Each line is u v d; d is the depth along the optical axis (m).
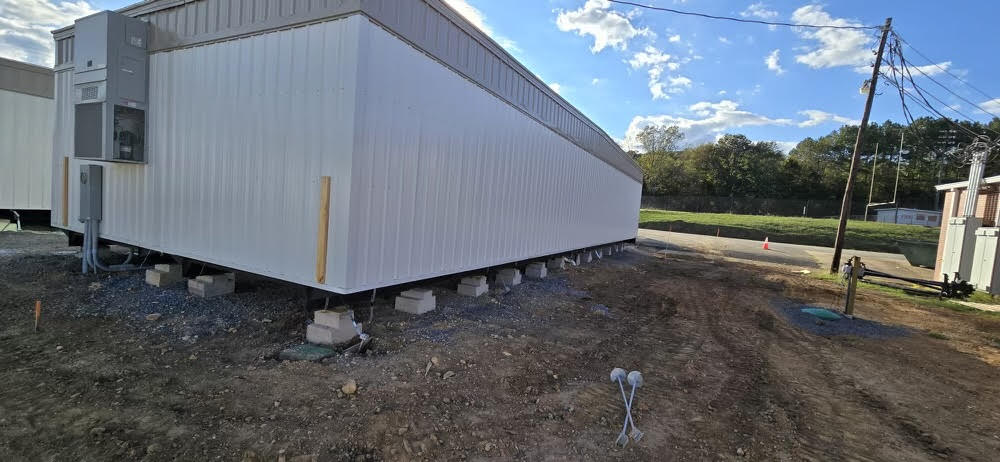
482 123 6.56
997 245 11.52
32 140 11.59
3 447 2.64
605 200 14.35
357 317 5.43
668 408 3.94
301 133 4.62
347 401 3.42
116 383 3.51
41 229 11.14
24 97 11.40
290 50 4.69
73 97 6.13
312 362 4.07
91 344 4.23
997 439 3.82
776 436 3.58
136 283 6.11
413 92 5.04
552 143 9.37
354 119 4.21
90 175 6.61
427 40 5.19
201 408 3.21
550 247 9.79
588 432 3.40
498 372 4.32
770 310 8.71
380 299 6.22
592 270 12.10
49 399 3.21
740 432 3.60
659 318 7.41
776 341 6.51
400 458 2.82
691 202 57.72
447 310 6.20
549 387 4.17
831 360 5.77
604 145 13.62
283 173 4.77
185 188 5.74
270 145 4.87
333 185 4.37
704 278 12.70
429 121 5.37
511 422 3.43
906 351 6.45
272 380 3.70
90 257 6.57
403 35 4.77
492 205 7.09
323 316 4.56
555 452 3.08
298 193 4.65
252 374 3.79
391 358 4.33
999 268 11.51
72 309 5.11
